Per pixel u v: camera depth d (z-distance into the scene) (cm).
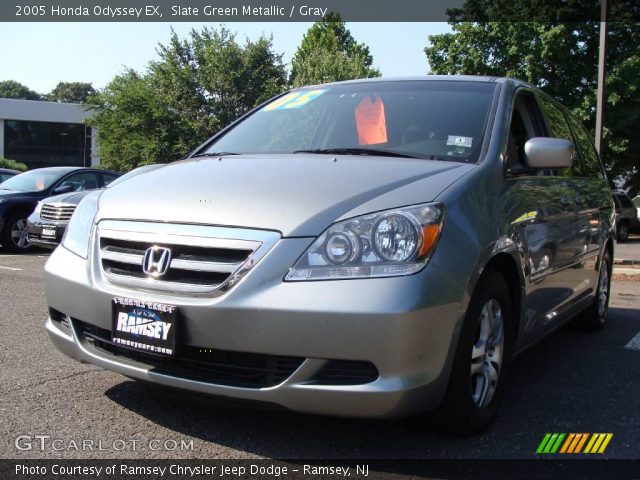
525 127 392
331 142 365
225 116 3719
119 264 288
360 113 379
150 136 3600
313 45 4934
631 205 2056
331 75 3434
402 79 409
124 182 334
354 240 253
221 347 256
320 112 396
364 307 242
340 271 249
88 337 303
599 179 534
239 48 3788
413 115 365
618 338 527
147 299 269
